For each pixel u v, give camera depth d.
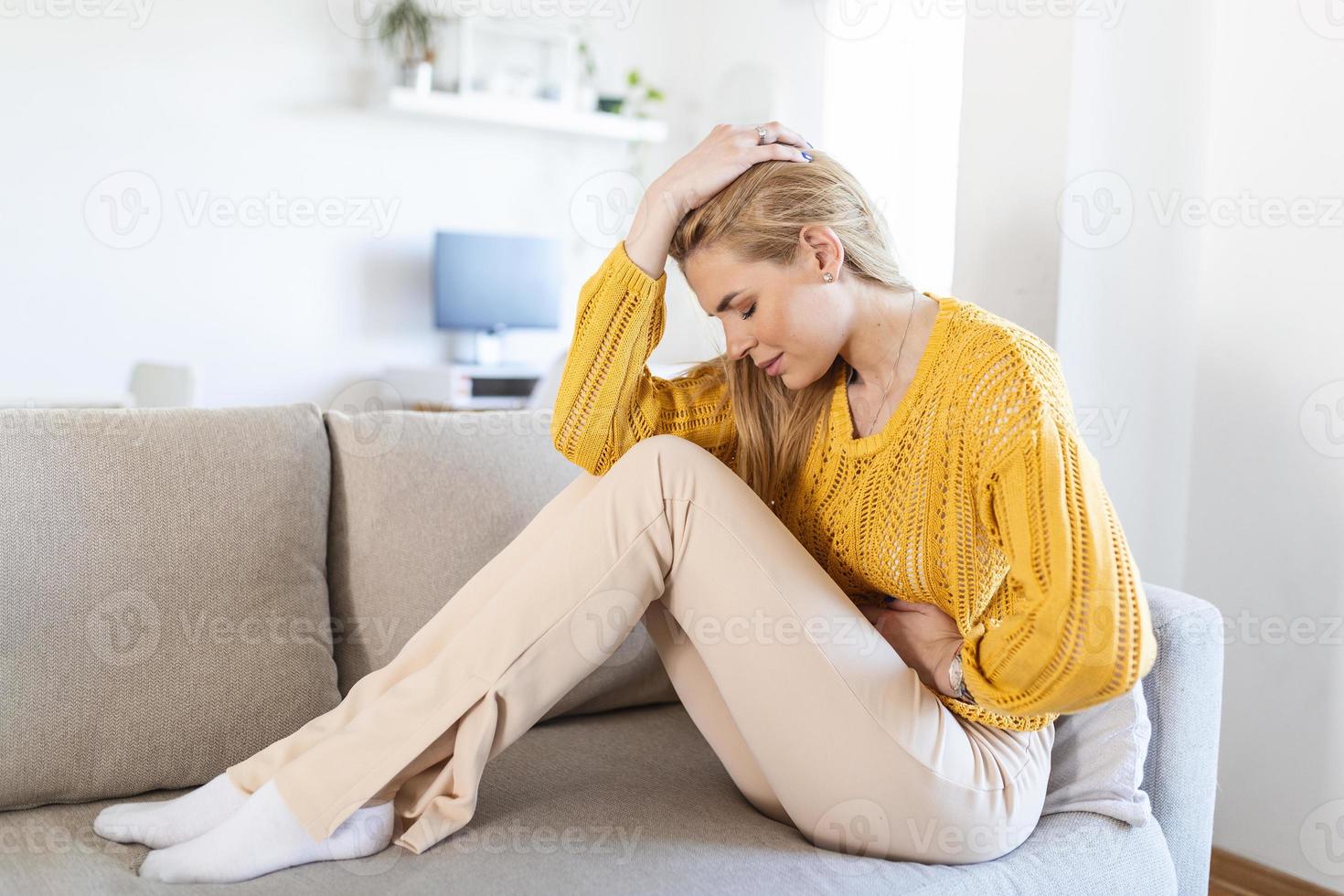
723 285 1.35
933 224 4.35
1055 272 2.09
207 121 5.09
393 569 1.63
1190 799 1.52
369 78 5.48
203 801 1.23
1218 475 2.23
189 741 1.42
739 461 1.50
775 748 1.26
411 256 5.69
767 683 1.25
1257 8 2.12
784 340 1.35
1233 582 2.21
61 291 4.82
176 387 3.81
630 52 6.13
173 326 5.08
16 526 1.37
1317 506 2.05
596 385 1.48
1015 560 1.17
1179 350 2.26
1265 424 2.14
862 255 1.36
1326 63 2.01
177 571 1.45
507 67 5.87
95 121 4.84
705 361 1.62
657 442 1.30
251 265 5.26
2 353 4.72
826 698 1.24
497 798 1.37
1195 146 2.21
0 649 1.34
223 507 1.50
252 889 1.12
